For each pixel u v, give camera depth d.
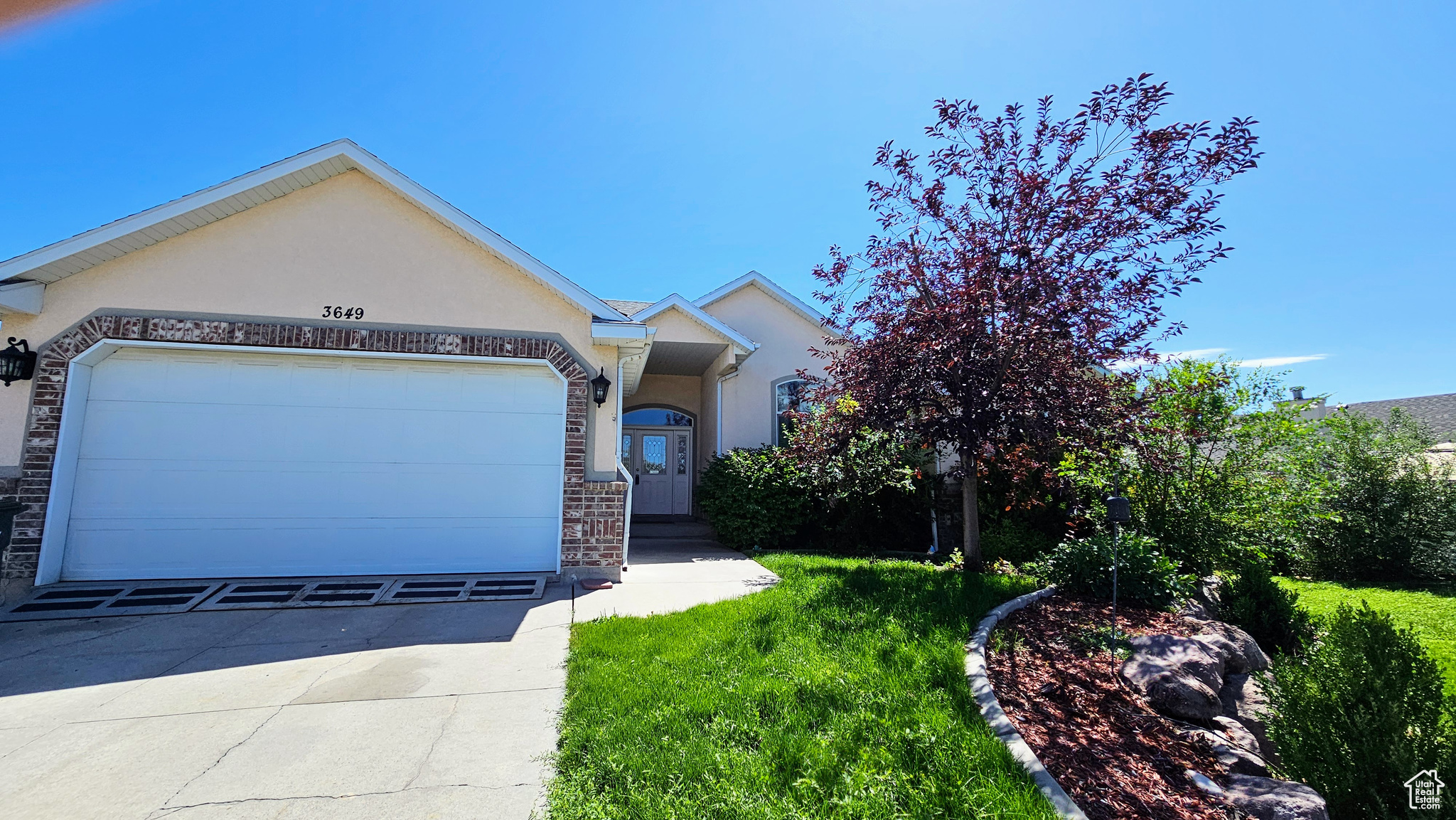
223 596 6.10
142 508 6.52
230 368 6.82
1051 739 3.31
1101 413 5.97
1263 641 5.78
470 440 7.25
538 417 7.43
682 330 11.77
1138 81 5.64
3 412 6.14
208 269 6.69
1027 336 5.76
